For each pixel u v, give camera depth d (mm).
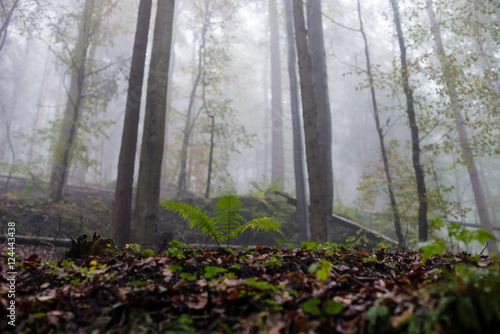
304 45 10078
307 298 2400
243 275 2959
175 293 2602
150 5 9461
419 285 2379
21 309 2396
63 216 11273
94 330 2338
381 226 13734
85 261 3732
